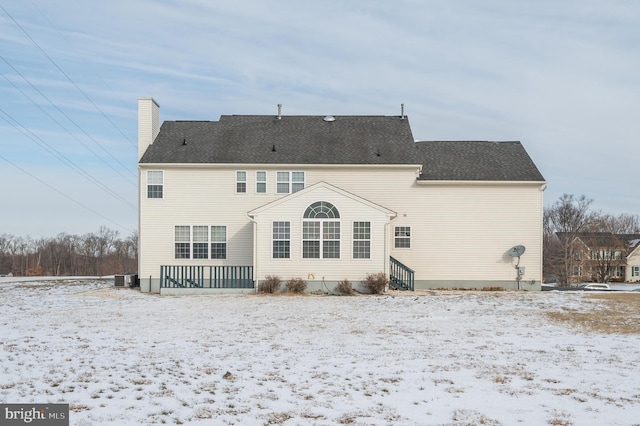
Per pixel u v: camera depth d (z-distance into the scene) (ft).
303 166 96.53
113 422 24.68
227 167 96.48
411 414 26.73
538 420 25.95
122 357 38.14
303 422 25.34
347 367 36.42
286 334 49.62
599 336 49.52
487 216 95.91
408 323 57.06
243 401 28.50
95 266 325.42
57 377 32.01
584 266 216.13
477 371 35.60
